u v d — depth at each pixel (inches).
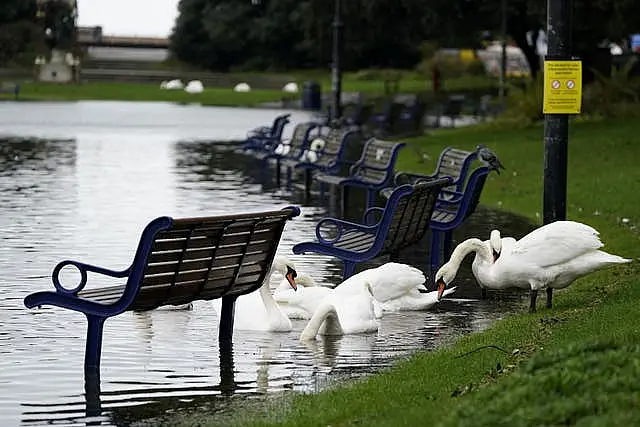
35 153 1537.9
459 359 472.7
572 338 470.9
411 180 1064.8
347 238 698.8
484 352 477.1
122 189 1154.7
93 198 1074.1
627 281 641.0
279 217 529.3
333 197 1150.3
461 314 613.3
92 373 486.6
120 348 531.2
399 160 1462.8
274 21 4399.6
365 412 401.7
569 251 580.4
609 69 2140.7
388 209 654.5
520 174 1231.5
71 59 3742.6
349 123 2054.6
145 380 478.6
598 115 1770.4
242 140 1823.3
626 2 1807.3
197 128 2086.6
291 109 2770.7
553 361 389.7
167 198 1091.3
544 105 736.3
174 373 490.3
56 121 2201.0
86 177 1258.6
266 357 518.9
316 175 1158.3
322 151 1203.2
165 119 2332.7
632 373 358.9
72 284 674.2
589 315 533.6
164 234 476.1
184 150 1637.6
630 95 1813.5
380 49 4148.6
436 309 626.8
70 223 911.0
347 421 392.5
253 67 4478.3
